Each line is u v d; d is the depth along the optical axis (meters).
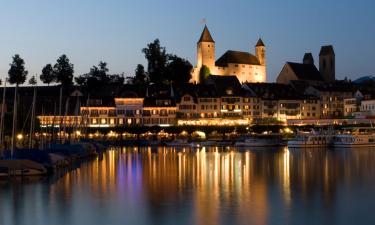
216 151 170.25
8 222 55.19
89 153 145.88
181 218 56.06
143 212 59.19
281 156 141.25
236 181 83.69
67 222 55.19
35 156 92.31
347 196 68.44
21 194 71.44
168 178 88.50
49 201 66.25
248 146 197.75
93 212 59.59
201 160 128.75
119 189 75.69
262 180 84.75
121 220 55.75
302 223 53.84
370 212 58.62
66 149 117.56
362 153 149.12
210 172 98.12
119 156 145.88
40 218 56.94
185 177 89.88
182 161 126.00
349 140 180.62
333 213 58.16
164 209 60.59
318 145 183.25
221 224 53.38
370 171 97.81
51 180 85.38
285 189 74.50
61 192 73.19
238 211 59.12
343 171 98.19
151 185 79.69
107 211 60.00
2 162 87.56
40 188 76.62
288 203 63.56
